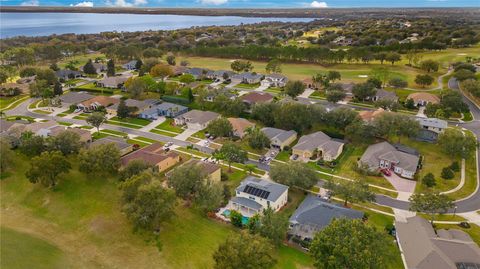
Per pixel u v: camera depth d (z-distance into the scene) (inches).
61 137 3203.7
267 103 4367.6
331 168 3265.3
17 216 2549.2
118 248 2215.8
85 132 3693.4
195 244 2225.6
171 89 5472.4
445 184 2960.1
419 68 6879.9
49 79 5994.1
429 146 3676.2
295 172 2787.9
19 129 3619.6
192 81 6077.8
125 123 4394.7
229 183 2979.8
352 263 1701.5
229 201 2655.0
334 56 7450.8
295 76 6766.7
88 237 2327.8
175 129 4212.6
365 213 2551.7
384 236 1942.7
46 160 2721.5
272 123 4200.3
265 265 1834.4
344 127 3959.2
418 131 3673.7
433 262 1907.0
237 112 4515.3
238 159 3137.3
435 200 2354.8
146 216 2194.9
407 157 3203.7
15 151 3393.2
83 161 2829.7
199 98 4884.4
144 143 3786.9
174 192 2358.5
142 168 2805.1
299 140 3710.6
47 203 2667.3
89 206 2623.0
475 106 4948.3
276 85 6161.4
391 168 3206.2
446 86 5826.8
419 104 4982.8
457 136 3344.0
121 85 6008.9
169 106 4731.8
